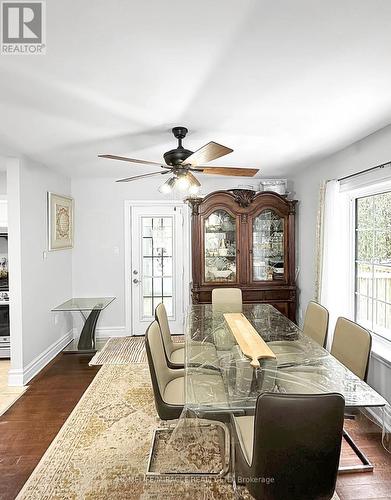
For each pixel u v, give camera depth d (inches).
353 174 125.5
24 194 141.0
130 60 65.7
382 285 121.1
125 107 89.0
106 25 54.8
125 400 121.6
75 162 153.1
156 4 50.1
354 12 52.2
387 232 118.5
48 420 110.4
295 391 70.1
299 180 184.9
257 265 186.4
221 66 68.4
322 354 90.0
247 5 50.5
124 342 192.4
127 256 203.8
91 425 105.4
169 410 82.3
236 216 182.2
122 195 201.8
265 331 110.0
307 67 69.3
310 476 56.9
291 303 184.4
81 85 76.2
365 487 80.4
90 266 201.8
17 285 136.6
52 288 170.2
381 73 72.1
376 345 117.0
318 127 107.3
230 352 92.7
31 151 132.0
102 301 190.2
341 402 55.4
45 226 162.2
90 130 107.3
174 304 207.5
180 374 100.0
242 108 90.7
